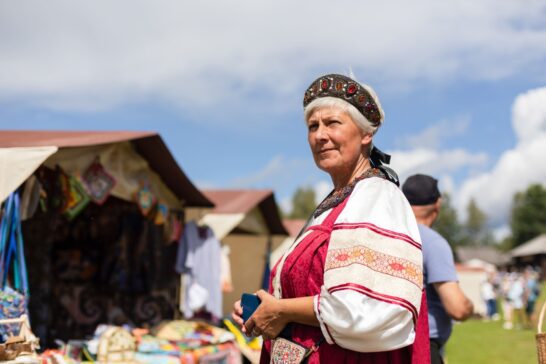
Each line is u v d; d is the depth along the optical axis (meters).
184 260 7.25
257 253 10.73
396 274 1.62
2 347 3.00
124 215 7.32
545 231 93.50
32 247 5.25
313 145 1.99
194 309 7.07
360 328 1.56
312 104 1.97
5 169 4.13
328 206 1.93
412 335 1.64
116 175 5.92
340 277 1.63
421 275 1.67
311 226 1.92
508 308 17.75
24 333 3.37
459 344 12.68
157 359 5.18
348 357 1.71
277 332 1.82
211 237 7.50
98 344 5.04
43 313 5.22
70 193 5.20
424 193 3.09
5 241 4.07
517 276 19.14
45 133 5.86
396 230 1.69
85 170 5.48
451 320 2.92
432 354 2.80
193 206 7.47
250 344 7.11
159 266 7.38
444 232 112.88
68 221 7.32
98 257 7.28
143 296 7.39
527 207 95.88
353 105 1.92
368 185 1.84
